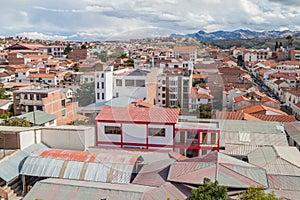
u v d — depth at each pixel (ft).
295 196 50.55
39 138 67.26
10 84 200.13
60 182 52.26
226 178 50.57
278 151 66.90
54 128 65.82
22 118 92.48
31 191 50.57
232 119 98.32
